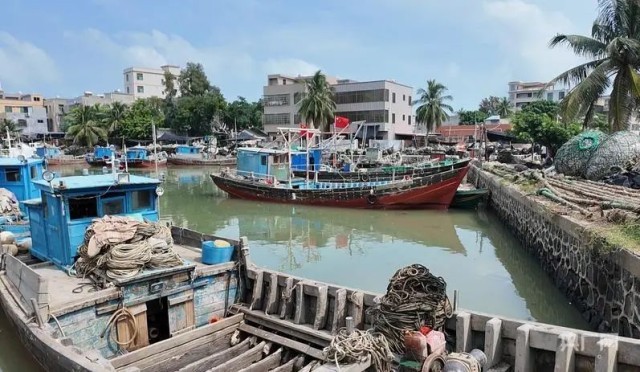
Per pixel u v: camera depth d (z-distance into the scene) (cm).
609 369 450
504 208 1934
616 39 1941
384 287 1138
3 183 1397
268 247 1622
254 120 7325
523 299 1051
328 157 3759
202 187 3466
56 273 798
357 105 6359
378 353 488
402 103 6669
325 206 2392
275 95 6881
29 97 8806
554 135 3166
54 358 564
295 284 757
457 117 9406
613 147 1759
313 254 1507
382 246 1611
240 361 677
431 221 2062
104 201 852
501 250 1534
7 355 748
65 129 7900
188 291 762
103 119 6819
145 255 714
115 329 684
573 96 2119
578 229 921
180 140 6888
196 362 666
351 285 1157
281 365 675
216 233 1881
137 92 9994
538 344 502
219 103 6869
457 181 2158
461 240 1698
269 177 2666
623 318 713
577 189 1432
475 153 4034
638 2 2014
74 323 645
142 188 904
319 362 627
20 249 1007
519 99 9531
